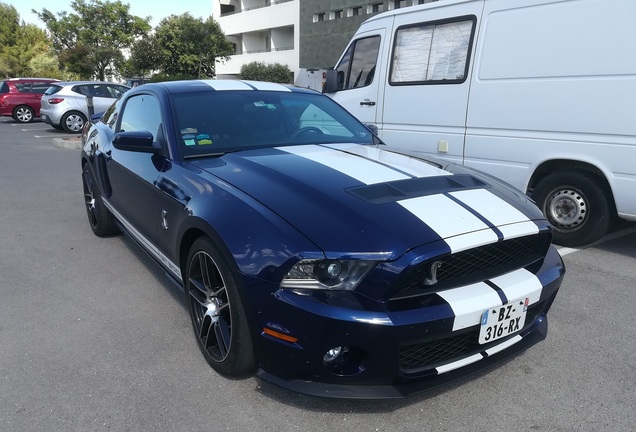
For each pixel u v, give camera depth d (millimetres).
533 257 2564
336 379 2139
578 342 3053
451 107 5367
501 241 2285
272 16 41250
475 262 2312
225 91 3723
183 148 3164
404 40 5824
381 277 2047
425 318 2062
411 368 2182
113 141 3252
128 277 4055
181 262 2896
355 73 6551
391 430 2264
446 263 2203
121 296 3693
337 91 6777
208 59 37781
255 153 3119
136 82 27797
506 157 4988
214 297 2639
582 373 2723
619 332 3180
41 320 3320
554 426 2301
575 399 2498
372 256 2053
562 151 4570
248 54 44562
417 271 2109
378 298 2051
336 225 2178
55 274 4129
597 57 4246
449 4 5336
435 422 2320
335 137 3762
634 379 2672
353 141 3773
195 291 2803
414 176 2754
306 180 2574
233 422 2316
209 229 2445
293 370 2168
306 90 4238
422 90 5629
